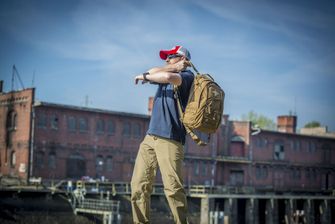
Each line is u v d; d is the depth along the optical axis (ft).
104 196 174.09
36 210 154.30
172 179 16.72
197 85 16.28
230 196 203.51
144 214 17.38
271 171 275.39
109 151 208.74
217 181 251.39
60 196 161.07
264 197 216.33
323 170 302.86
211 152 248.93
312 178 297.94
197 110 15.88
